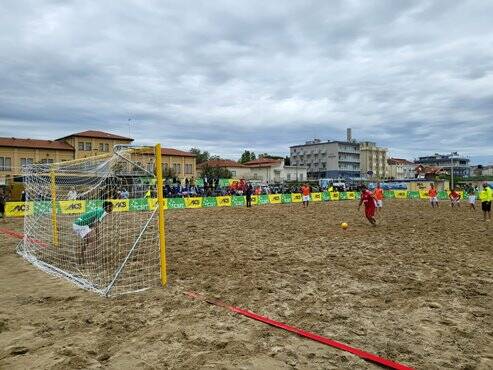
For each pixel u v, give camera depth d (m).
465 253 9.47
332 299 5.93
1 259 9.45
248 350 4.16
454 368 3.73
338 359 3.94
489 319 5.04
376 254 9.38
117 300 6.00
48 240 10.88
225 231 13.98
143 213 15.12
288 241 11.52
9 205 22.17
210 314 5.32
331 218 18.72
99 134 56.53
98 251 9.88
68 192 12.55
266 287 6.57
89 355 4.09
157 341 4.41
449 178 69.88
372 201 15.01
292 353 4.08
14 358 4.04
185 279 7.20
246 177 77.06
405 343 4.32
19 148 49.97
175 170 57.78
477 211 23.36
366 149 103.56
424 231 13.63
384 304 5.68
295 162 100.69
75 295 6.30
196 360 3.92
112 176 9.27
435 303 5.66
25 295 6.33
